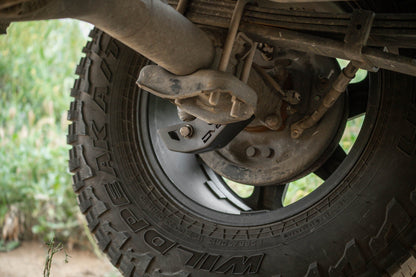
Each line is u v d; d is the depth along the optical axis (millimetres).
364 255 2420
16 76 8242
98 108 3104
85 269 5980
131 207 2998
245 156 3135
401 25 2012
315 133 2924
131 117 3092
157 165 3090
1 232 6676
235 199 3430
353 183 2514
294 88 2936
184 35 1984
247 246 2715
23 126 7684
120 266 2924
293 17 2160
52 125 7754
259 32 2207
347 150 5449
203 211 2959
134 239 2928
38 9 1601
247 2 2197
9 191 6836
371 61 2088
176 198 3033
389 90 2465
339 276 2461
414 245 2338
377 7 2420
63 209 6773
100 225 3010
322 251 2521
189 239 2855
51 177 6973
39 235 6703
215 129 2619
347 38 2051
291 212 2693
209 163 3230
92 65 3127
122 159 3062
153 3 1877
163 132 2760
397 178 2406
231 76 2035
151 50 1957
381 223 2406
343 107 2906
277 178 3037
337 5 2482
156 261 2854
